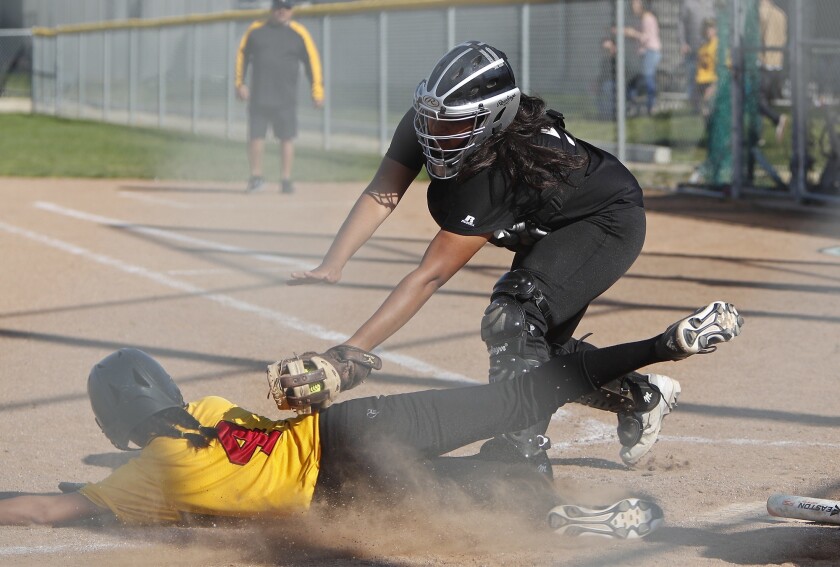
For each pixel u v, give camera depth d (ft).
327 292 93.71
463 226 41.27
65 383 66.49
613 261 44.24
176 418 40.93
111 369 41.52
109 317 84.33
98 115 312.09
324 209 145.79
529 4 179.52
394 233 126.21
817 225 129.18
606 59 173.99
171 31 279.90
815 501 39.19
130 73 290.76
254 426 41.57
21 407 61.67
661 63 195.52
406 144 44.83
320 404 39.11
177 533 41.73
